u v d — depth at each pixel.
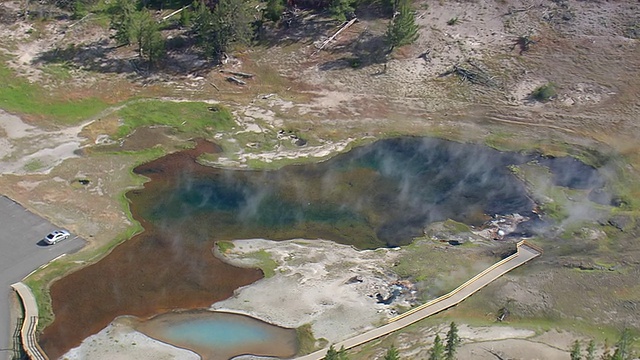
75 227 70.56
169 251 68.62
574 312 61.38
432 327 59.91
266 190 77.50
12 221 70.50
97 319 60.97
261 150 83.75
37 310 61.19
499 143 85.62
